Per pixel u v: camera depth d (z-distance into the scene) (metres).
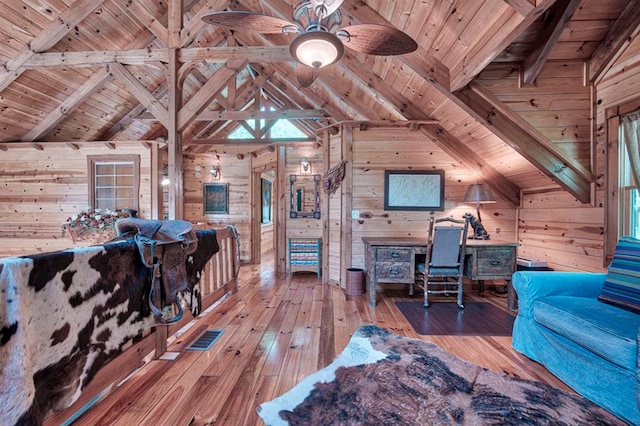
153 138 5.87
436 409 1.53
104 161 4.57
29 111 4.20
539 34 2.52
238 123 6.62
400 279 3.36
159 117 3.22
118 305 1.62
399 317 3.00
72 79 4.06
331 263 4.41
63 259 1.27
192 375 1.91
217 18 1.88
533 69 2.65
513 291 3.26
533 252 3.65
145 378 1.88
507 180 3.93
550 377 1.89
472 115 2.88
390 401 1.60
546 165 2.84
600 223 2.69
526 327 2.17
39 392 1.17
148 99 3.23
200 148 6.16
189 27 3.19
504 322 2.87
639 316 1.65
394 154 4.10
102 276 1.51
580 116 2.77
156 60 3.22
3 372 1.03
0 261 1.05
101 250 1.50
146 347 1.98
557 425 1.41
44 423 1.27
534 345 2.09
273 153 6.01
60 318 1.26
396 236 4.09
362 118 4.34
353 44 1.98
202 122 6.25
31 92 3.95
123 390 1.75
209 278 3.02
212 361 2.09
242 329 2.67
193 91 5.33
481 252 3.30
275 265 5.29
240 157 6.17
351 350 2.24
